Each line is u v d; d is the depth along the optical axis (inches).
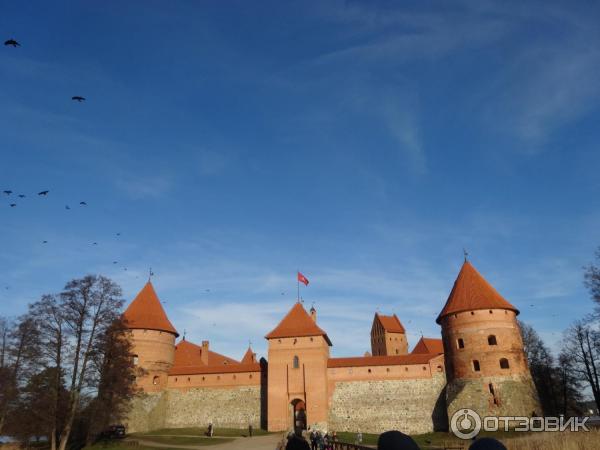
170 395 2578.7
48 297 1792.6
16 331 1876.2
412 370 2431.1
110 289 1897.1
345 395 2427.4
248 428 2449.6
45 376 1743.4
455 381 2284.7
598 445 1043.9
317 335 2502.5
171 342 2687.0
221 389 2556.6
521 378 2178.9
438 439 2031.3
